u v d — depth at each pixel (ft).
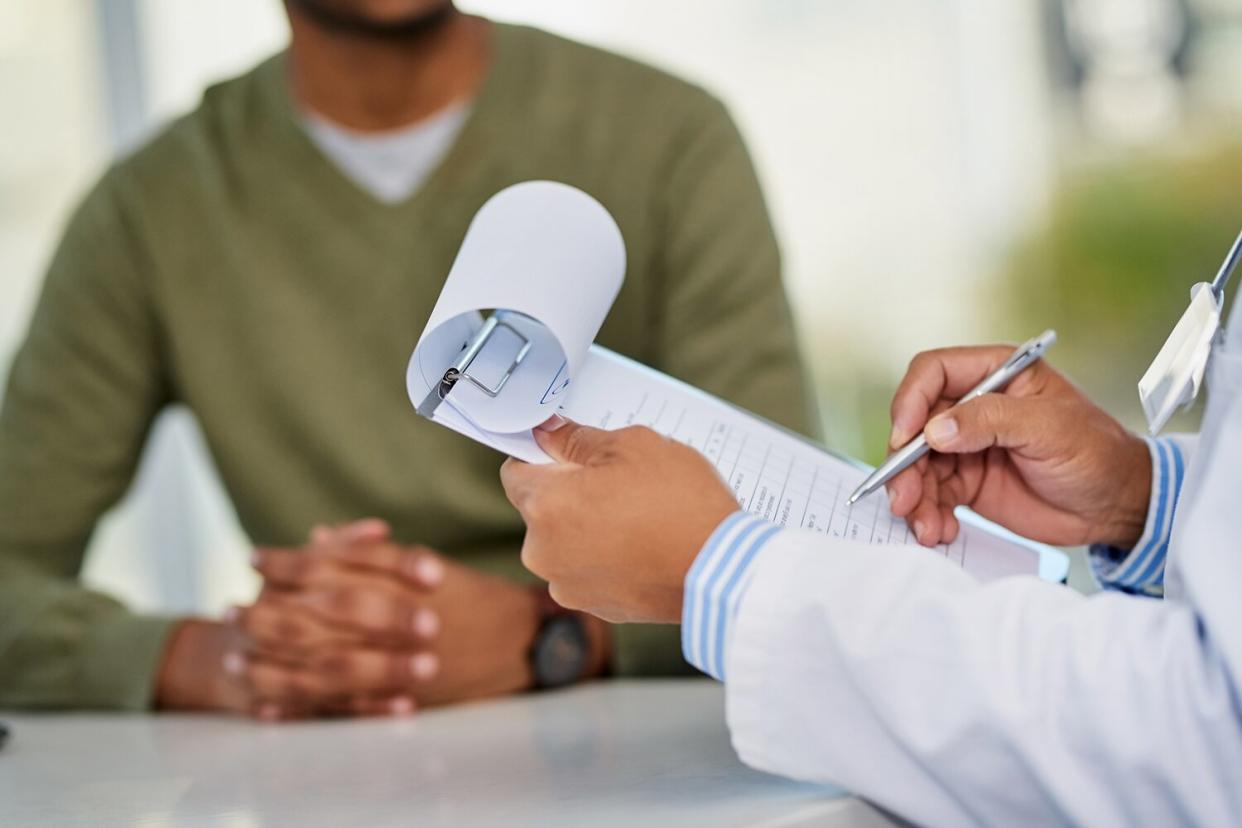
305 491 4.56
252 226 4.58
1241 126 10.28
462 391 2.13
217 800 2.25
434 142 4.49
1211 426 1.89
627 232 4.47
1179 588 1.84
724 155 4.52
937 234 10.66
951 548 2.40
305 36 4.37
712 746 2.46
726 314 4.38
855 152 10.70
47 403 4.67
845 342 10.71
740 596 1.90
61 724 3.75
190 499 8.12
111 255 4.67
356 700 3.55
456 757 2.58
